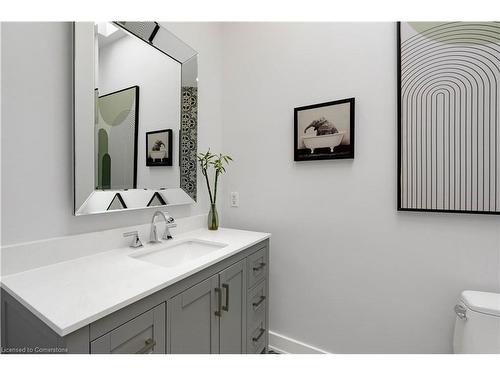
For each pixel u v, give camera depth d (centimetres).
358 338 160
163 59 158
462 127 128
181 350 105
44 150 108
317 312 173
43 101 108
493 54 122
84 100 117
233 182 206
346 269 162
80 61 115
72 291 86
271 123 187
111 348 79
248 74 197
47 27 109
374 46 151
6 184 98
